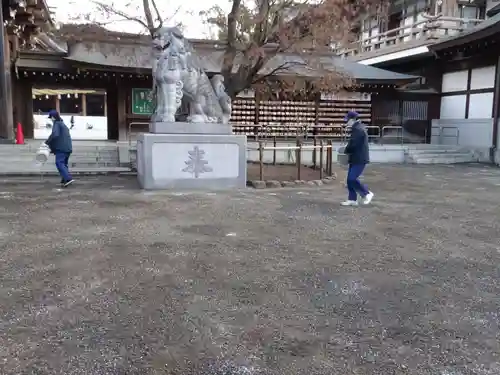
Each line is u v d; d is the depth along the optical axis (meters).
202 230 6.34
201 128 10.23
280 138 20.83
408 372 2.86
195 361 2.95
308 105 21.03
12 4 15.86
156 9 12.84
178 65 9.98
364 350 3.12
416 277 4.59
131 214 7.32
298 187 10.74
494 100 19.23
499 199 9.62
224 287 4.23
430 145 20.67
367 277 4.57
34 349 3.06
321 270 4.75
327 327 3.46
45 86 20.66
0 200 8.44
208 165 10.20
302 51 11.96
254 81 13.12
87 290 4.09
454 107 21.88
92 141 19.05
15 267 4.67
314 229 6.54
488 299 4.04
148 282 4.31
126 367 2.86
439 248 5.65
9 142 15.34
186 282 4.33
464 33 19.22
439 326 3.50
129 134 18.00
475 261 5.14
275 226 6.68
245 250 5.42
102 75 18.59
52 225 6.49
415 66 23.75
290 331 3.38
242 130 20.48
